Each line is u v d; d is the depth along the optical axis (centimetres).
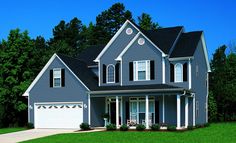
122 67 3944
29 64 4950
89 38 8362
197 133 3195
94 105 3978
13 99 4819
